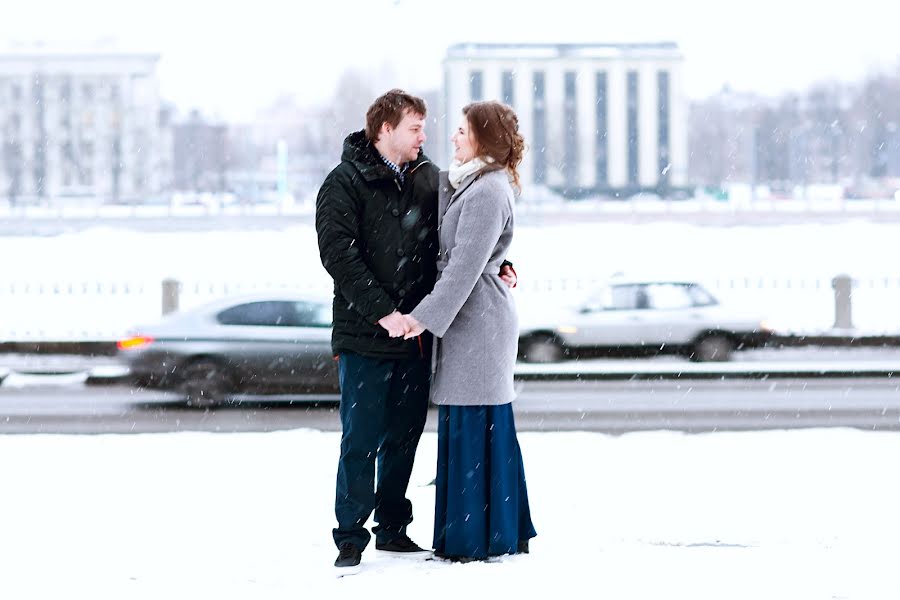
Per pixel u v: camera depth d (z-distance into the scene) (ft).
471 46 378.94
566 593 14.49
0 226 212.43
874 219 214.28
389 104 16.93
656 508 20.56
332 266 16.42
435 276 17.54
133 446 29.32
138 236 179.22
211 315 44.37
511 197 16.88
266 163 417.28
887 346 63.93
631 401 43.32
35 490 23.08
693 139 412.77
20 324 72.90
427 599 14.33
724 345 56.13
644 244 155.43
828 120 394.32
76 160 381.19
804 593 14.44
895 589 14.61
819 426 36.47
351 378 16.58
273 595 14.74
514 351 17.13
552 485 23.12
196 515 20.36
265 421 39.37
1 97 380.17
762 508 20.43
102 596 14.92
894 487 22.45
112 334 66.74
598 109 380.37
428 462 26.30
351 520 16.24
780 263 129.80
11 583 15.65
